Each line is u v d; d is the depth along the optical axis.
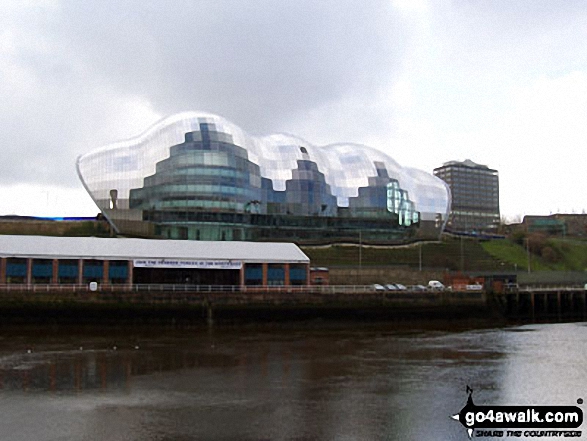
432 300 78.62
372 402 31.70
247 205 110.94
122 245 78.56
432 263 125.75
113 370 40.09
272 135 126.62
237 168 110.62
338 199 121.31
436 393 34.03
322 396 32.94
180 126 110.81
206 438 25.48
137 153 110.31
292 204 116.31
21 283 70.44
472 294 81.12
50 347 50.88
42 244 74.50
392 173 127.38
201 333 63.31
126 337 58.72
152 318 66.12
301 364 43.25
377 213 122.88
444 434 26.59
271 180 116.31
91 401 31.58
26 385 35.28
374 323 74.94
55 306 63.47
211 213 107.56
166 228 106.12
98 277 73.56
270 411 29.69
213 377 38.09
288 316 71.00
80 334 60.66
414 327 73.88
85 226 109.56
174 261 76.44
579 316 93.88
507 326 77.75
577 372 41.22
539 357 47.91
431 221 133.12
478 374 39.97
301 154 120.88
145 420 28.06
